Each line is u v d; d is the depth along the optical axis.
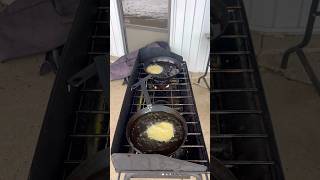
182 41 1.17
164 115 0.98
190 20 1.10
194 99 0.99
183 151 0.87
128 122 0.95
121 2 1.15
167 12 1.11
